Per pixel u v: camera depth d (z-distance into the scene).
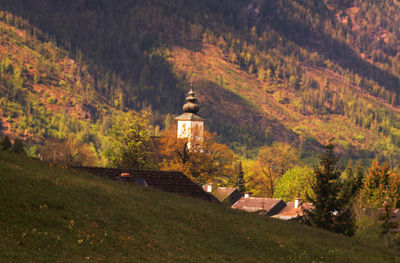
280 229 62.66
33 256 33.41
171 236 45.78
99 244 38.53
